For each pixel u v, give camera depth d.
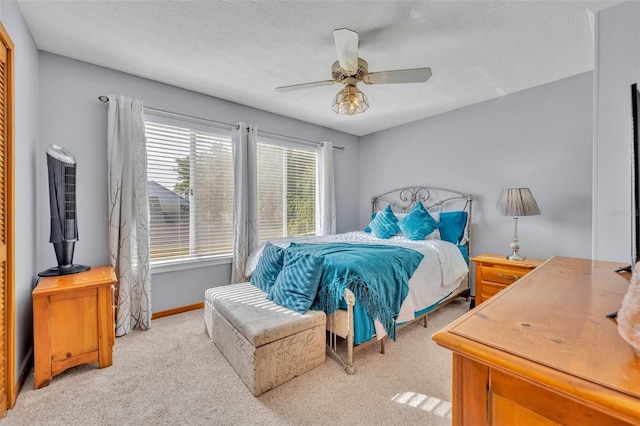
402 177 4.19
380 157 4.51
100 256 2.52
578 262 1.58
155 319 2.80
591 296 0.96
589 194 2.62
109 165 2.46
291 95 3.14
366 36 2.05
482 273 2.75
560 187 2.78
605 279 1.19
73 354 1.82
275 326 1.71
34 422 1.43
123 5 1.75
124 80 2.62
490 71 2.58
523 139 3.00
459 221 3.30
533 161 2.94
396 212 4.27
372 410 1.52
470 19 1.87
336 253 2.31
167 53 2.30
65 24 1.93
